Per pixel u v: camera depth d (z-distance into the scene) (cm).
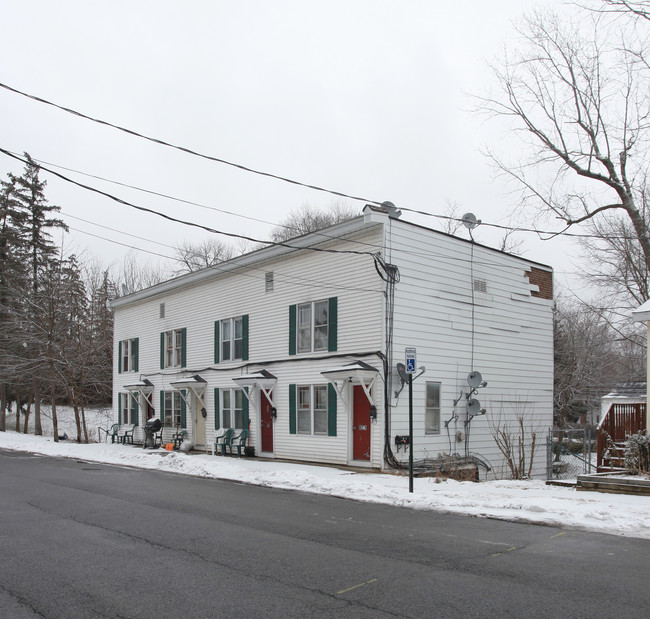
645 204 2423
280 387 1984
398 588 586
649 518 890
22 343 3509
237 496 1216
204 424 2389
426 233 1781
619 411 1411
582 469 2242
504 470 1925
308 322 1908
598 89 2081
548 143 2162
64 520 951
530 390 2067
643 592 566
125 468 1802
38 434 3928
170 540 805
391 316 1653
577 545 761
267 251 2050
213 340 2356
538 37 2164
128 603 554
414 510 1042
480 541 788
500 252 2014
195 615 520
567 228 2216
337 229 1764
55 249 4200
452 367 1806
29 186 4319
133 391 2850
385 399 1619
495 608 525
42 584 615
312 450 1842
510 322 2019
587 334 3419
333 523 920
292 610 527
